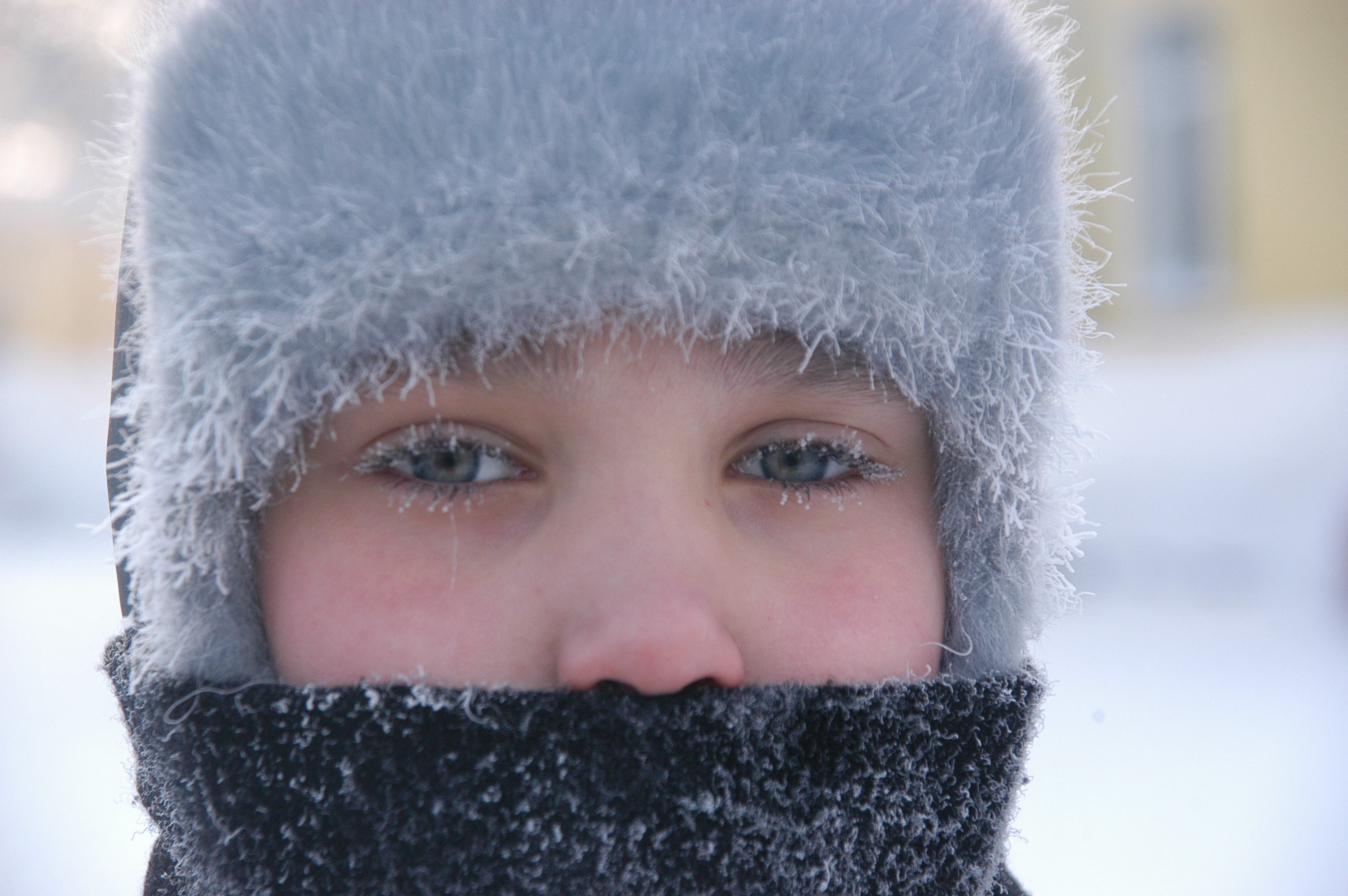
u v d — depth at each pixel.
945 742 0.59
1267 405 3.05
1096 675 1.90
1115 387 3.37
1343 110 3.60
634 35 0.57
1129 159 3.61
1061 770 1.43
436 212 0.57
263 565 0.59
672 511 0.58
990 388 0.60
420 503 0.59
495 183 0.57
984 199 0.59
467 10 0.57
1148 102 3.65
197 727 0.58
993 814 0.60
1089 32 3.59
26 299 5.11
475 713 0.57
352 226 0.57
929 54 0.59
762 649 0.59
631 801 0.57
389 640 0.58
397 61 0.57
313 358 0.57
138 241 0.59
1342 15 3.57
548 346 0.57
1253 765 1.43
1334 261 3.62
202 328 0.58
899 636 0.60
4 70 2.77
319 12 0.58
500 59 0.57
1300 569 2.54
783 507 0.60
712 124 0.57
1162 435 3.06
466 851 0.57
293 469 0.58
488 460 0.59
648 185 0.57
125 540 0.60
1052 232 0.61
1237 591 2.53
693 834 0.57
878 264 0.58
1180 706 1.70
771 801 0.58
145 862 1.02
